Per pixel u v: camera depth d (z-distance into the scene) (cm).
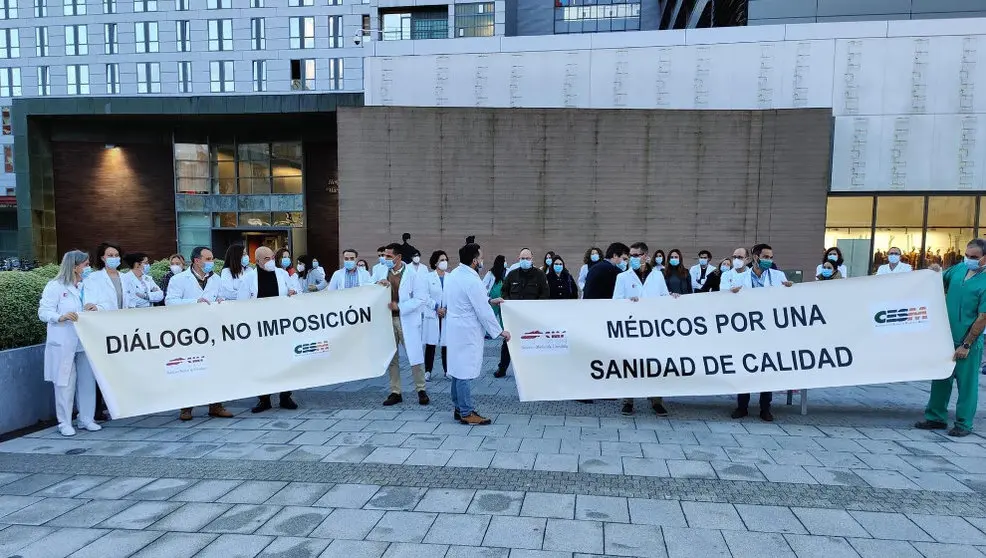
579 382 563
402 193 1459
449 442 481
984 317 482
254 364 582
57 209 2439
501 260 928
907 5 1477
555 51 1510
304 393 686
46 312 503
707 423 545
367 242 1468
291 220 2508
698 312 559
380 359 627
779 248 1390
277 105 2070
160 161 2588
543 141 1437
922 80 1395
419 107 1445
